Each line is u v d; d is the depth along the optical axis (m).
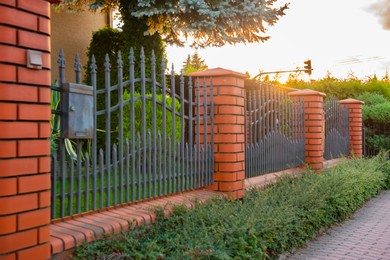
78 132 3.75
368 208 8.37
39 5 3.04
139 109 7.25
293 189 6.60
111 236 3.67
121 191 4.45
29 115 2.97
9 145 2.83
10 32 2.84
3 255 2.79
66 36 13.70
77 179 3.92
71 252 3.37
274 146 8.46
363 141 15.01
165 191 5.16
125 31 12.59
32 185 2.99
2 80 2.80
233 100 5.98
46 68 3.10
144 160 4.79
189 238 4.05
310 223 5.97
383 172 10.91
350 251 5.43
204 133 5.91
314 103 9.88
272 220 4.90
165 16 12.61
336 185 7.41
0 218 2.79
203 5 12.09
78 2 13.19
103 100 11.84
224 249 3.99
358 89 18.81
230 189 5.96
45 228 3.09
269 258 4.62
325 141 11.42
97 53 12.86
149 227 4.16
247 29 14.03
